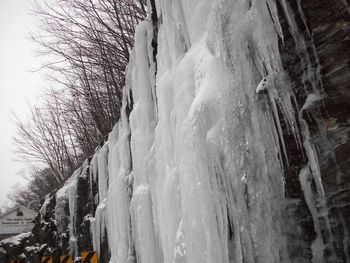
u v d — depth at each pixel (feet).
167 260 12.80
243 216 8.75
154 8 17.47
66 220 31.91
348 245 6.77
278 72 8.38
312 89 7.66
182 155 10.85
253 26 9.11
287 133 8.13
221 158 9.54
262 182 8.52
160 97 14.23
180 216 12.07
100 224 25.04
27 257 34.94
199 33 11.87
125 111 21.40
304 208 7.72
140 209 16.14
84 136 46.24
